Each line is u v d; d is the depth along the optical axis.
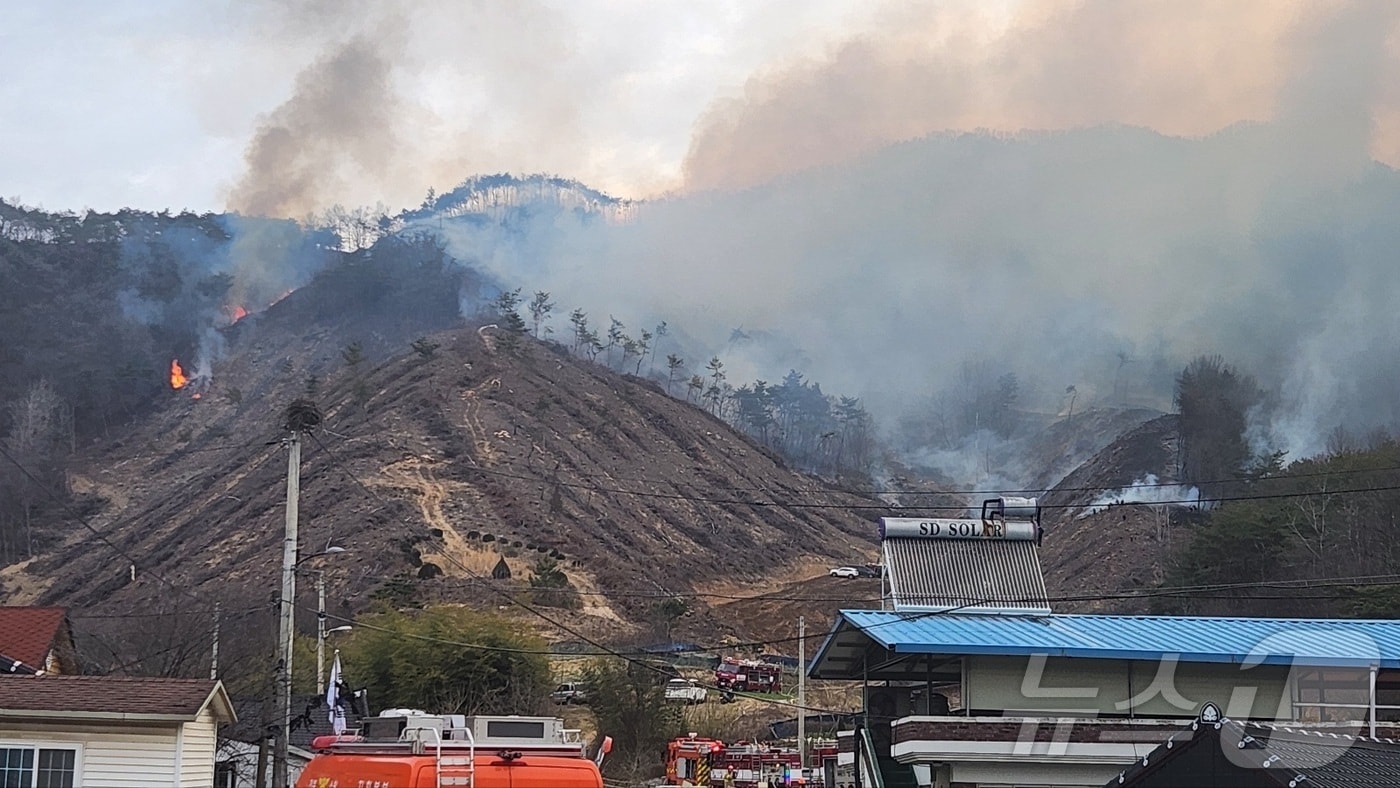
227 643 51.19
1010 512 35.09
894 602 33.41
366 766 14.23
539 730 15.40
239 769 42.09
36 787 24.36
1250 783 18.66
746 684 77.50
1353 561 87.44
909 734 28.41
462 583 150.62
